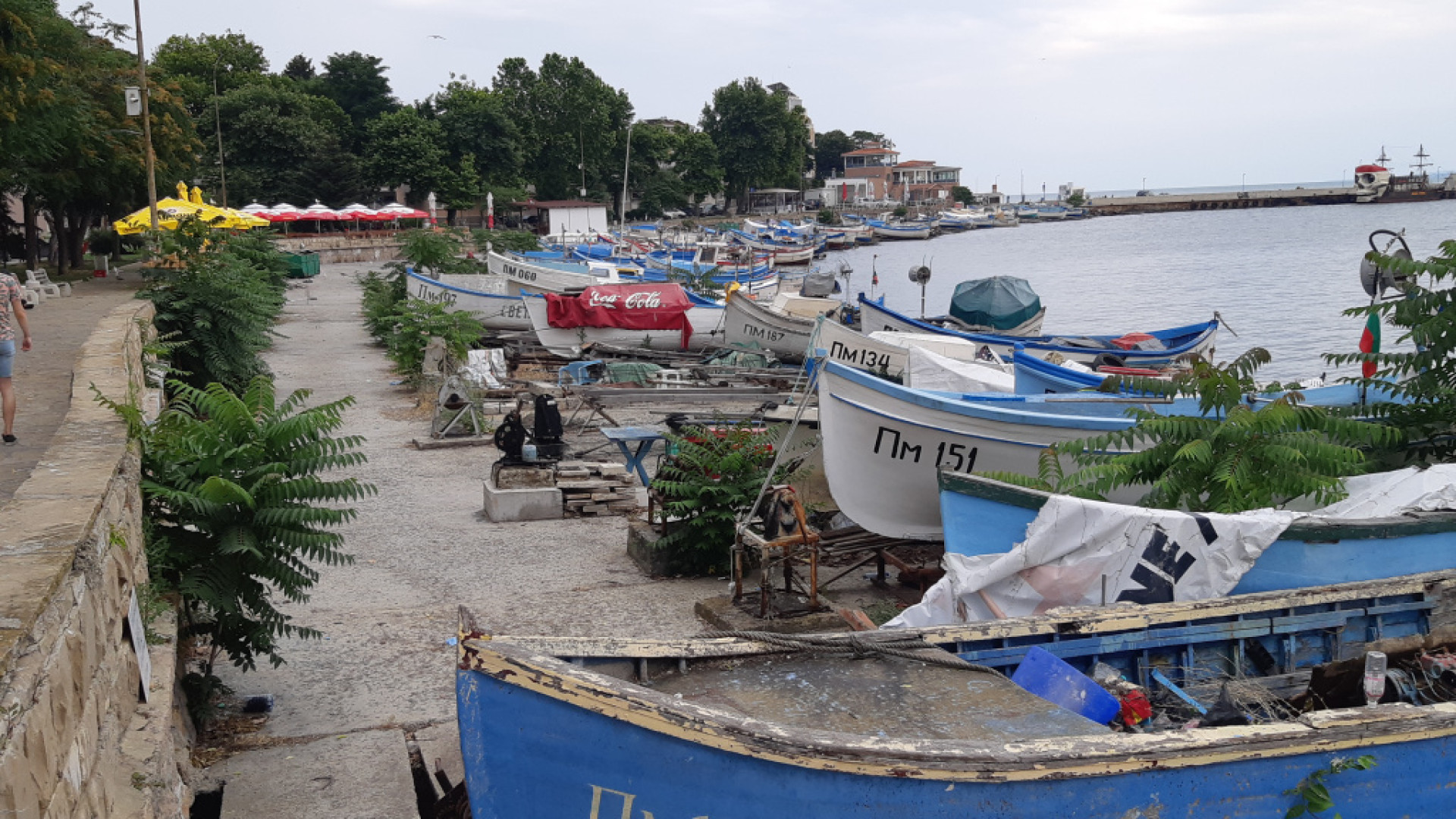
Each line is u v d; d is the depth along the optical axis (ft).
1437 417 36.45
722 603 31.45
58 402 35.40
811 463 42.83
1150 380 33.42
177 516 24.44
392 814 20.24
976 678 19.72
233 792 20.97
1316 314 138.00
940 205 546.26
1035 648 20.47
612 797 16.28
